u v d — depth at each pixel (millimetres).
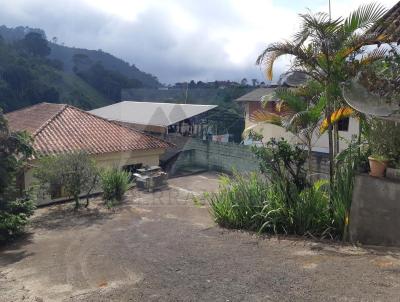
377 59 7363
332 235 7105
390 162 6195
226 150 22406
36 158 14492
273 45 7797
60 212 12578
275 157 8508
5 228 9305
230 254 6391
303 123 8219
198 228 8828
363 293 4344
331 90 7457
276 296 4516
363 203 6406
